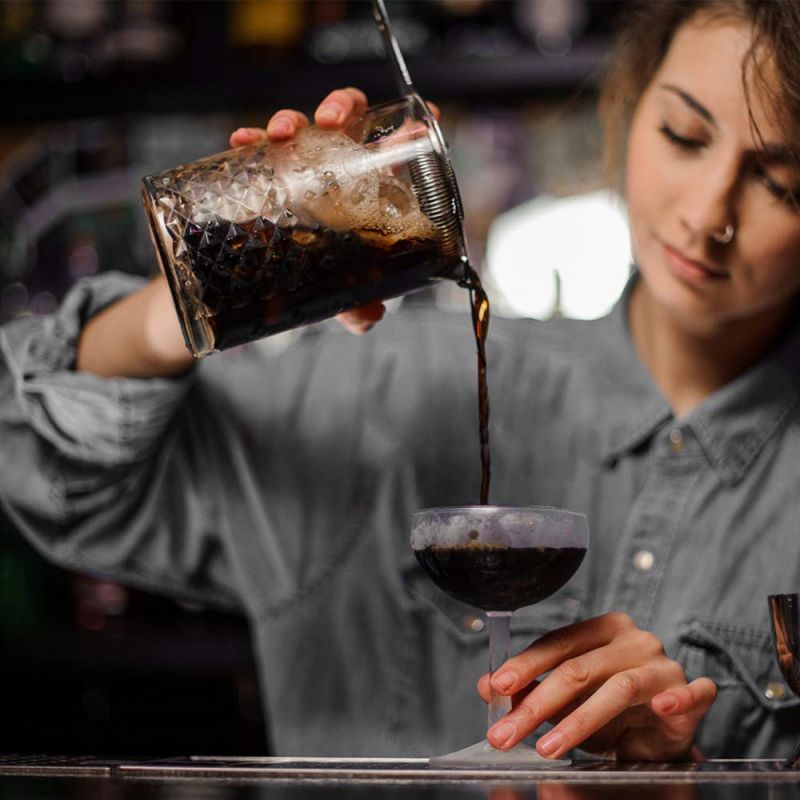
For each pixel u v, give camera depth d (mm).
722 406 1674
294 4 2691
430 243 1156
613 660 1190
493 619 1189
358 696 1738
